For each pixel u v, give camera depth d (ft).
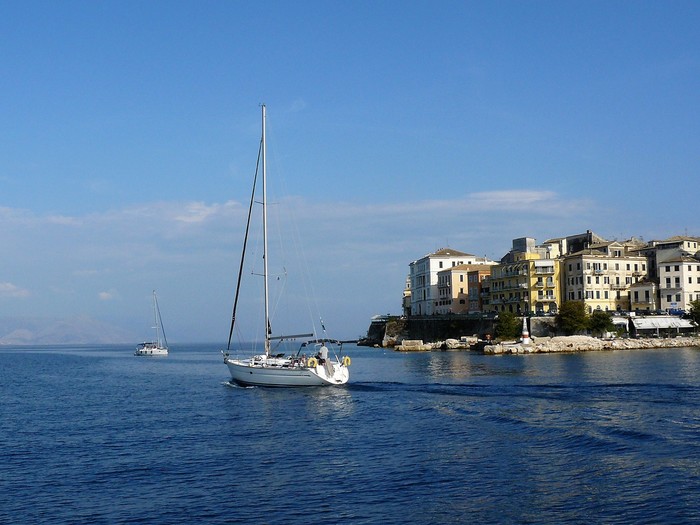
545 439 129.80
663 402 171.22
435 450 124.26
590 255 510.17
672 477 101.65
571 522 85.97
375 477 107.65
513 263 543.39
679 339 446.60
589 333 475.72
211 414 176.35
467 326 539.29
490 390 203.21
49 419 178.81
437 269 650.43
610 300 513.04
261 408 181.68
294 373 219.41
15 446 139.85
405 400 187.21
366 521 88.38
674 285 500.74
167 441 141.28
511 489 99.30
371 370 309.63
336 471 111.86
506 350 422.82
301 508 93.86
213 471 114.21
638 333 474.49
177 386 272.92
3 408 206.39
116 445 138.72
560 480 102.63
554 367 292.81
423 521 87.97
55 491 104.68
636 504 91.09
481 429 141.90
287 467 115.44
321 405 182.60
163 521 90.38
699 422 141.38
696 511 87.86
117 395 241.55
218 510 94.07
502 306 558.15
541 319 492.95
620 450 118.32
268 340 234.17
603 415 152.66
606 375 245.45
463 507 92.58
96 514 93.71
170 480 109.40
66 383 309.42
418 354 456.86
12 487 107.24
